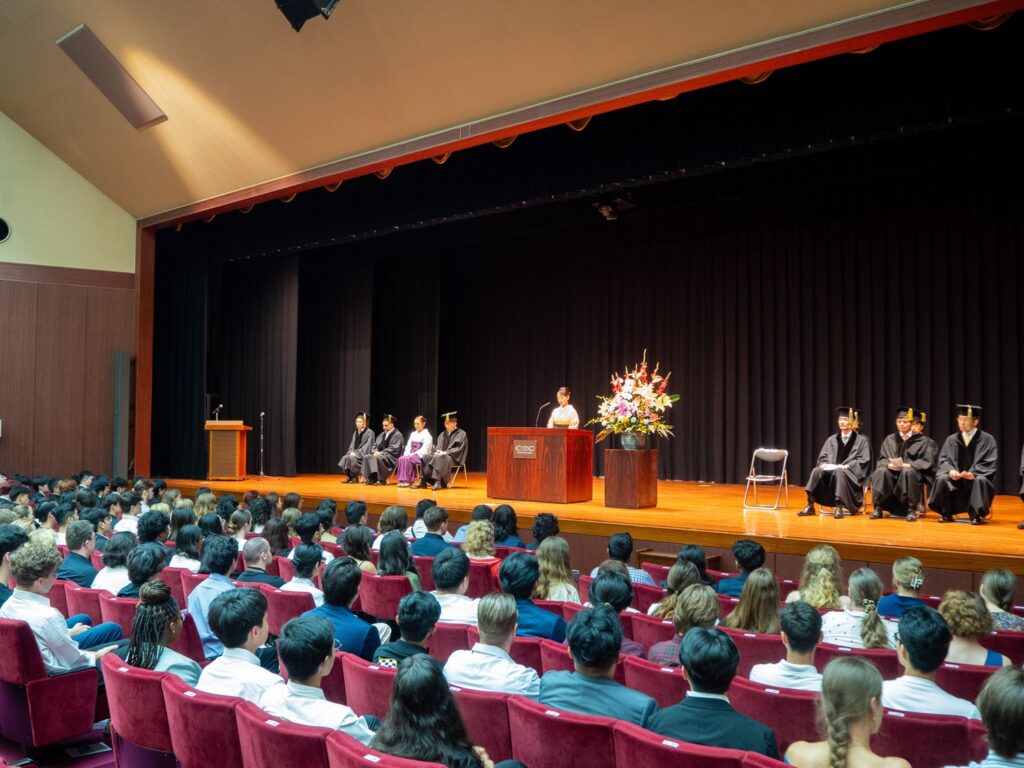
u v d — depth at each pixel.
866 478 8.73
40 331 14.09
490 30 8.71
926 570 6.51
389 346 16.22
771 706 2.88
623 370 14.58
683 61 8.18
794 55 7.57
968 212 11.52
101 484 9.25
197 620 4.25
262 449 14.89
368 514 10.21
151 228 14.72
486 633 3.12
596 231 14.66
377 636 3.71
